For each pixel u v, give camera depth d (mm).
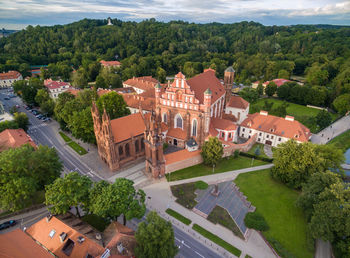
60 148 92500
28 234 44719
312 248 51219
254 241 53656
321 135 106812
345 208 45812
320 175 56969
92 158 85062
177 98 82750
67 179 49562
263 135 96562
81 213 59812
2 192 53312
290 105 151000
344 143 100500
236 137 97375
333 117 130500
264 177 75562
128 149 79750
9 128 90688
